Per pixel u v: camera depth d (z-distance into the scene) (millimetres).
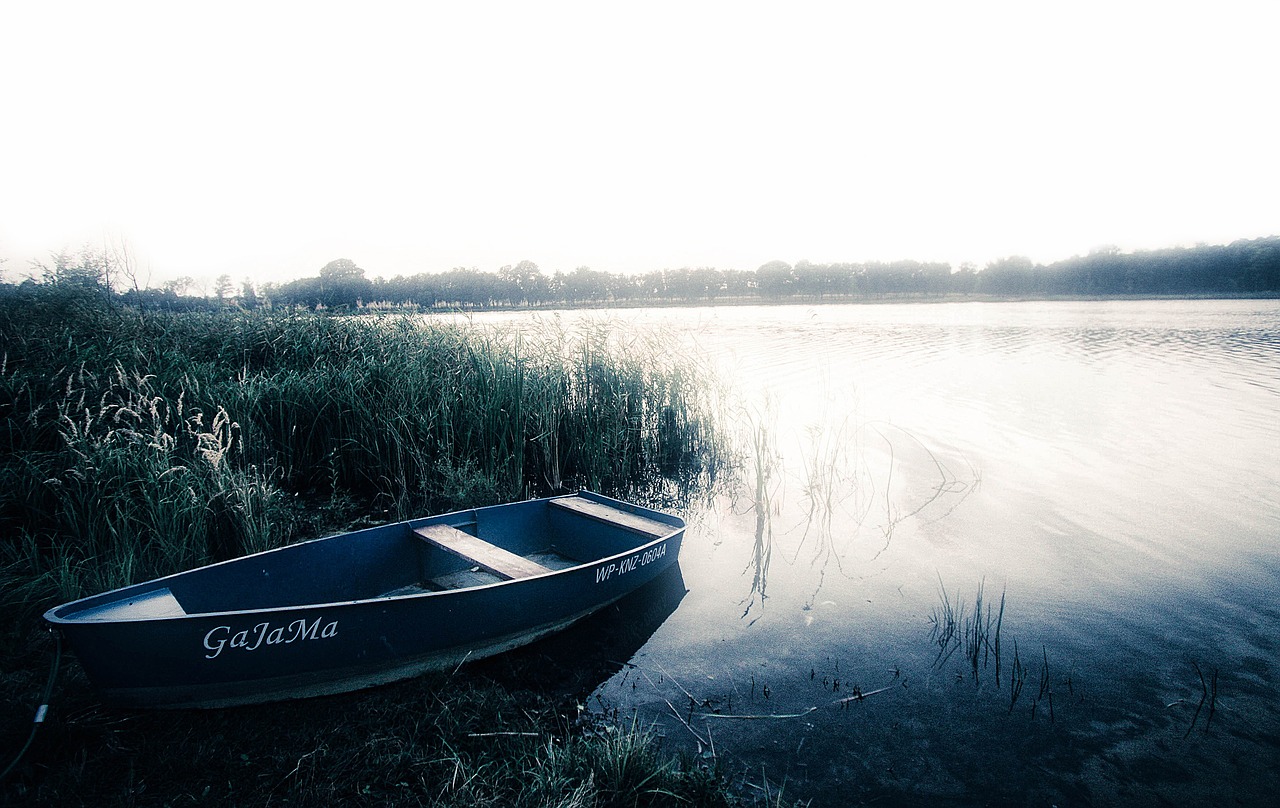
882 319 55969
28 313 10062
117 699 4113
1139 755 4547
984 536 8586
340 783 3863
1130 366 23031
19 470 6586
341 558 5816
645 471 11508
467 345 10914
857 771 4328
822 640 6031
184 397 8461
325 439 9344
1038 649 5891
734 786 4125
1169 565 7629
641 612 6523
